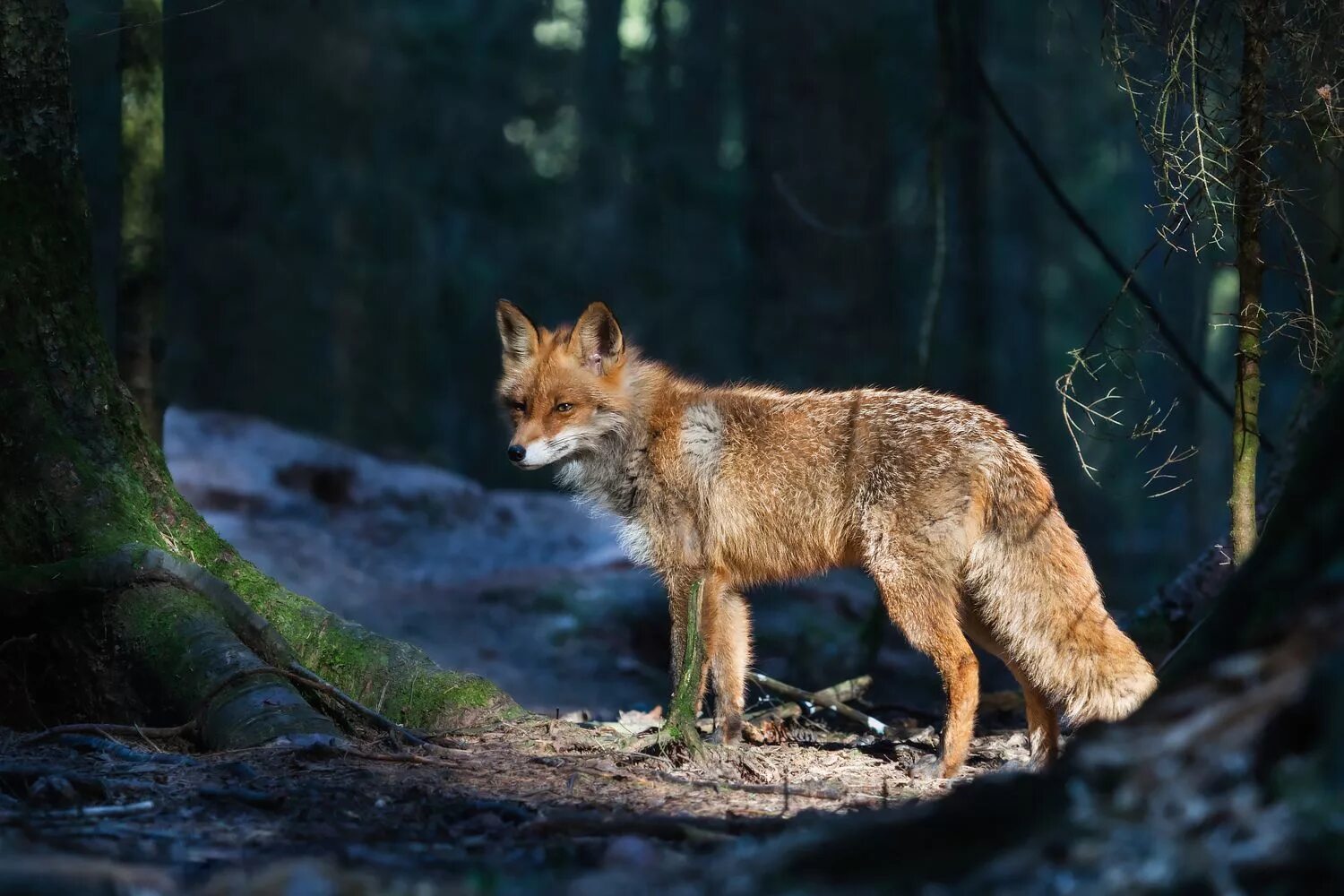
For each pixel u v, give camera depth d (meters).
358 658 10.33
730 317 51.38
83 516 9.92
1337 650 4.61
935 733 12.04
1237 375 9.89
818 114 26.64
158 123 12.69
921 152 41.16
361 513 23.89
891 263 27.08
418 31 48.16
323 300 41.19
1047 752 10.03
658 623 20.53
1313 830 4.29
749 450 11.17
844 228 26.45
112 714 9.55
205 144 39.59
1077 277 59.34
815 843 5.12
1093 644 9.60
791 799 8.07
